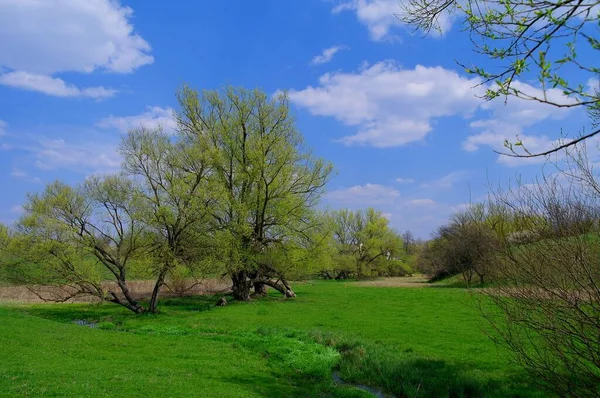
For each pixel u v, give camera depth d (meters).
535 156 4.03
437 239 66.44
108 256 32.81
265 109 41.66
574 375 7.89
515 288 8.37
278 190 41.66
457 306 36.25
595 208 7.26
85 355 16.48
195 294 48.62
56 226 29.45
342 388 14.52
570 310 7.31
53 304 39.19
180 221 32.75
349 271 89.88
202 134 40.81
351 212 92.50
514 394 12.88
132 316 31.05
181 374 14.58
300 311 34.00
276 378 15.73
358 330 24.80
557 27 3.88
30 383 11.28
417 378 14.97
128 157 32.03
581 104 3.71
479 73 4.45
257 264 40.66
